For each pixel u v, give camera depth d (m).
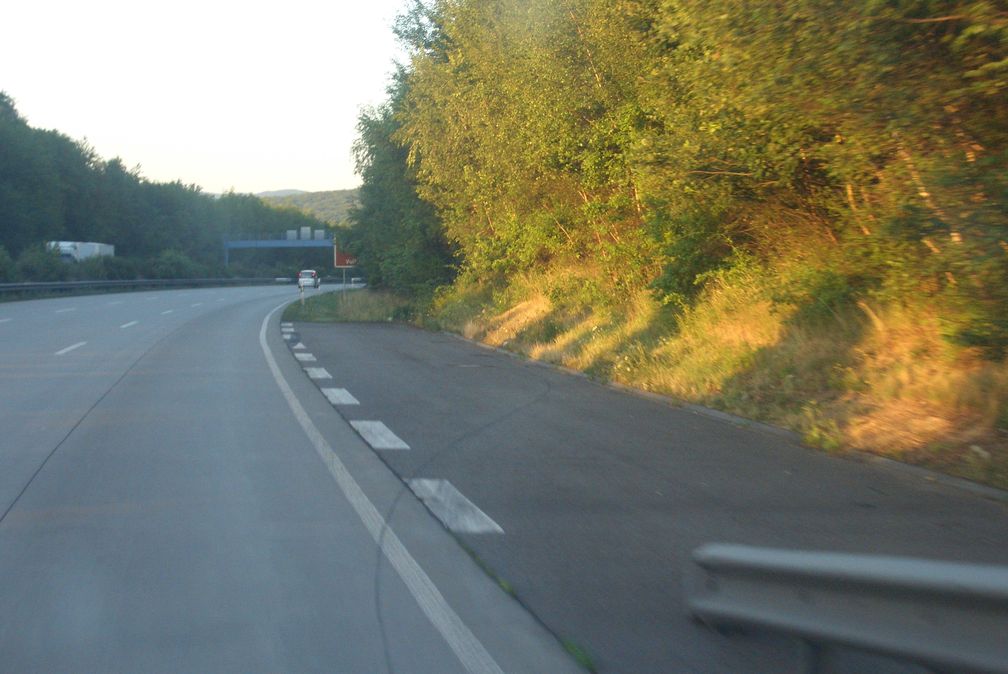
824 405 10.96
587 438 10.21
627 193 18.81
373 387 14.19
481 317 26.02
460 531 6.61
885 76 9.22
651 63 15.76
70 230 95.12
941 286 10.66
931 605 3.48
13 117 91.44
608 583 5.56
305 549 6.16
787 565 4.07
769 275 14.19
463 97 23.19
